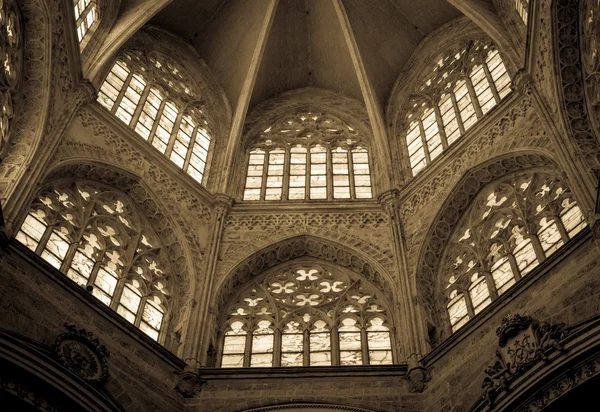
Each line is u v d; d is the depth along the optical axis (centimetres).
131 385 2036
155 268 2519
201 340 2312
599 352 1717
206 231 2716
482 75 3047
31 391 1764
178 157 2973
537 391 1784
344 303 2547
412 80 3375
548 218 2300
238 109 3222
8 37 2325
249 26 3456
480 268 2398
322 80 3572
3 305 1864
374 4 3447
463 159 2683
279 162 3216
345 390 2153
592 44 2289
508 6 2891
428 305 2408
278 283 2644
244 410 2109
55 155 2361
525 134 2494
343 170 3150
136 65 3134
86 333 1988
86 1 2828
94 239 2405
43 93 2361
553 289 1980
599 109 2222
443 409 2042
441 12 3394
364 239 2694
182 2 3356
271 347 2411
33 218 2255
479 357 2045
